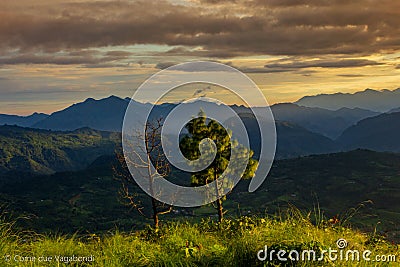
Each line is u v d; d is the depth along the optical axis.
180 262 7.14
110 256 7.84
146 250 8.16
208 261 7.34
